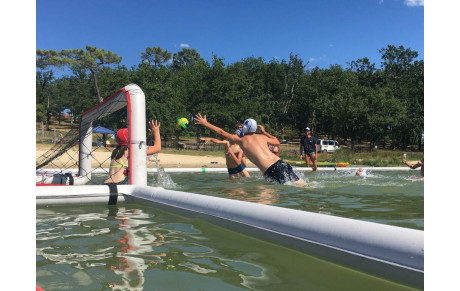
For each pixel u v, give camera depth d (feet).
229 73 141.18
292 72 180.24
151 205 14.97
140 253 8.14
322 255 7.58
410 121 145.79
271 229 8.94
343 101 150.10
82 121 27.78
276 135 159.02
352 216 11.80
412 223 10.67
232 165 27.73
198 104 137.80
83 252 8.18
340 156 79.87
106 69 160.76
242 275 6.77
